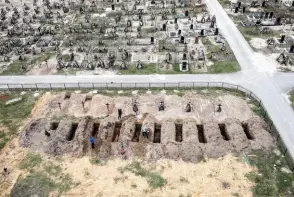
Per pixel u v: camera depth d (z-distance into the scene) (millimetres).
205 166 39438
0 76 59562
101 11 86500
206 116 47875
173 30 74062
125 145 42219
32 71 60812
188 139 43156
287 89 52844
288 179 37531
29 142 44188
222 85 54406
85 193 36750
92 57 64562
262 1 89438
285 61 59656
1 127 47531
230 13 82562
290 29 73438
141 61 62406
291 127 45031
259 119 46500
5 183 38438
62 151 42312
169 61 61906
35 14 86500
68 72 59906
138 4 90188
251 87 53688
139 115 48375
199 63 60844
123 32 73938
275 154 40906
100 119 47906
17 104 52438
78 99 52219
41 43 70062
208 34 71750
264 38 69438
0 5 95062
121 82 56250
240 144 41969
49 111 50188
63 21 81312
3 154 42656
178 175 38375
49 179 38688
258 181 37375
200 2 88562
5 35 75688
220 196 35656
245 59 61656
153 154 41000
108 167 39938
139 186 37250
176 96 52219
